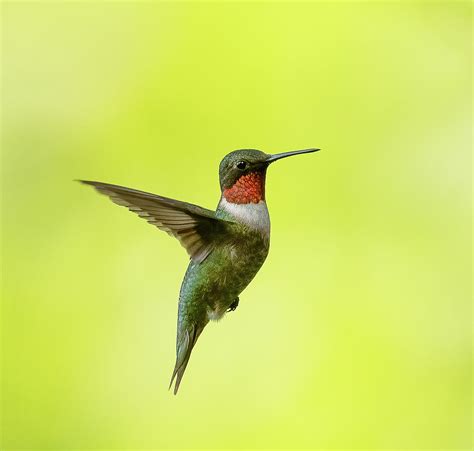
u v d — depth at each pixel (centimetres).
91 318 1171
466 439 1098
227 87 1258
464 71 1238
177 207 677
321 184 1221
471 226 1186
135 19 1290
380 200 1210
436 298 1161
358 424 1110
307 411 1117
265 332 1158
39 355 1154
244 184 734
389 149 1227
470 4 1245
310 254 1193
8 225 1203
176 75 1265
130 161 1245
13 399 1138
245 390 1136
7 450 1123
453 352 1139
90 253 1198
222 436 1118
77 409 1138
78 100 1264
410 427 1111
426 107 1236
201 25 1276
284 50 1264
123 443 1119
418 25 1258
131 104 1260
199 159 1243
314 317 1159
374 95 1245
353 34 1263
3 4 1312
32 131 1246
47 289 1179
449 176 1209
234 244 731
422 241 1188
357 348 1141
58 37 1287
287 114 1246
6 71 1262
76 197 1221
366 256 1188
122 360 1155
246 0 1277
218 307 753
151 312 1172
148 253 1193
